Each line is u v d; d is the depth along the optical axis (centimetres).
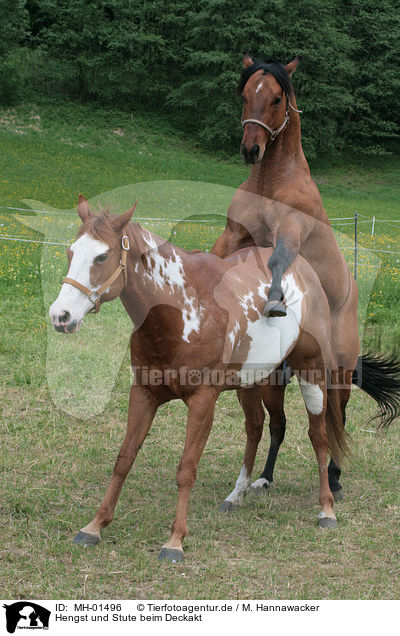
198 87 3928
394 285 1015
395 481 478
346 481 482
